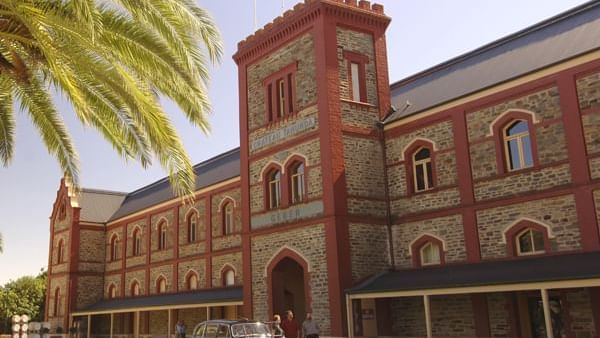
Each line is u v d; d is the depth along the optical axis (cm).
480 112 2166
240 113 2877
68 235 4866
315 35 2525
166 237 4075
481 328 2033
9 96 1634
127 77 1312
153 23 1295
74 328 4594
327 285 2277
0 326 5978
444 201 2253
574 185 1859
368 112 2539
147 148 1578
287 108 2625
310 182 2441
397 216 2423
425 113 2356
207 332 1908
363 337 2219
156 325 4019
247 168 2786
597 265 1622
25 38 1214
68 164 1716
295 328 2009
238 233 3362
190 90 1434
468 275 1939
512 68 2208
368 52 2633
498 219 2062
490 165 2112
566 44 2097
